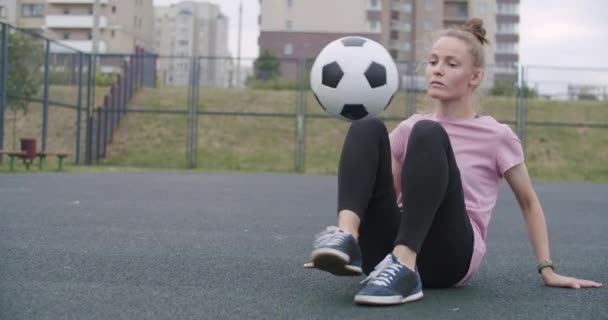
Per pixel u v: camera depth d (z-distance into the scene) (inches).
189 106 667.4
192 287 95.1
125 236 156.8
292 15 1923.0
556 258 143.3
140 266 113.0
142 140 711.7
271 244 151.3
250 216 224.4
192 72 668.1
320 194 356.2
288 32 1904.5
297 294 91.0
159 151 698.2
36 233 156.3
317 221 214.1
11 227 167.0
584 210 300.8
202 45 3659.0
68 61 620.1
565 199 378.3
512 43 2068.2
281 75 807.1
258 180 490.0
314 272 111.3
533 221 99.8
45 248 131.3
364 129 86.7
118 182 403.2
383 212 87.8
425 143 82.9
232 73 808.3
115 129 718.5
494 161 94.4
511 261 134.6
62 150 621.3
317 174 631.2
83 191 316.8
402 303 84.0
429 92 95.1
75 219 193.3
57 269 107.0
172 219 204.2
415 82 667.4
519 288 100.2
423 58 103.9
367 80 102.7
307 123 753.0
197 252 133.6
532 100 762.2
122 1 1729.8
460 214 86.7
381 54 105.1
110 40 1713.8
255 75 796.6
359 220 83.6
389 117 671.8
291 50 1903.3
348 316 77.4
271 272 110.6
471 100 97.7
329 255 77.2
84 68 655.8
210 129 738.8
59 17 1713.8
